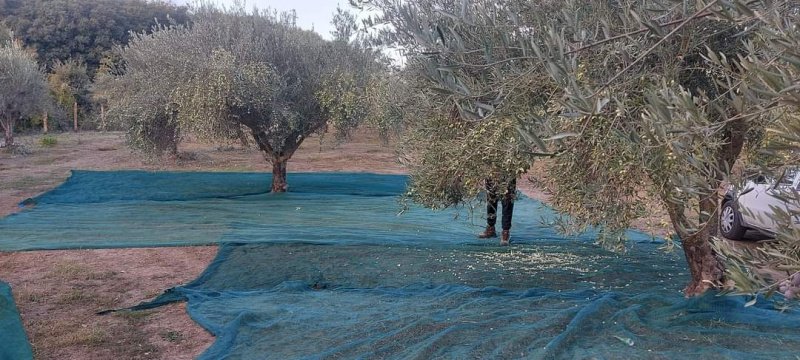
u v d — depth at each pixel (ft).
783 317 16.44
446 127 16.06
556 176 14.08
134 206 43.75
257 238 31.94
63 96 123.95
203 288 23.63
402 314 18.67
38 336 18.33
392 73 23.63
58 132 124.26
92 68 148.56
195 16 47.67
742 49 12.30
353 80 47.70
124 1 162.40
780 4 7.77
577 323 16.07
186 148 88.22
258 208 43.39
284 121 46.68
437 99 15.56
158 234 33.32
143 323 19.54
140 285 24.35
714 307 17.15
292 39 48.19
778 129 6.82
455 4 13.64
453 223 38.24
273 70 45.01
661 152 9.74
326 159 78.02
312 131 51.39
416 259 27.02
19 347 15.99
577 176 13.51
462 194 19.21
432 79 11.75
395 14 14.87
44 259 28.14
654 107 7.72
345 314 19.08
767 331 15.79
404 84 19.01
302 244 30.25
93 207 43.14
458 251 29.09
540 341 15.62
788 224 6.79
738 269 7.02
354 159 77.97
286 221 37.99
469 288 21.90
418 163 18.40
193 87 42.75
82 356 16.85
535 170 18.26
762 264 7.19
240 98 43.04
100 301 22.08
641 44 11.09
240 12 48.01
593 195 13.55
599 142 11.30
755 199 30.17
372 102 45.37
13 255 28.71
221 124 44.47
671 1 9.24
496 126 12.96
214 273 25.53
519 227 37.81
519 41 11.98
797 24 7.37
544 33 11.99
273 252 28.66
